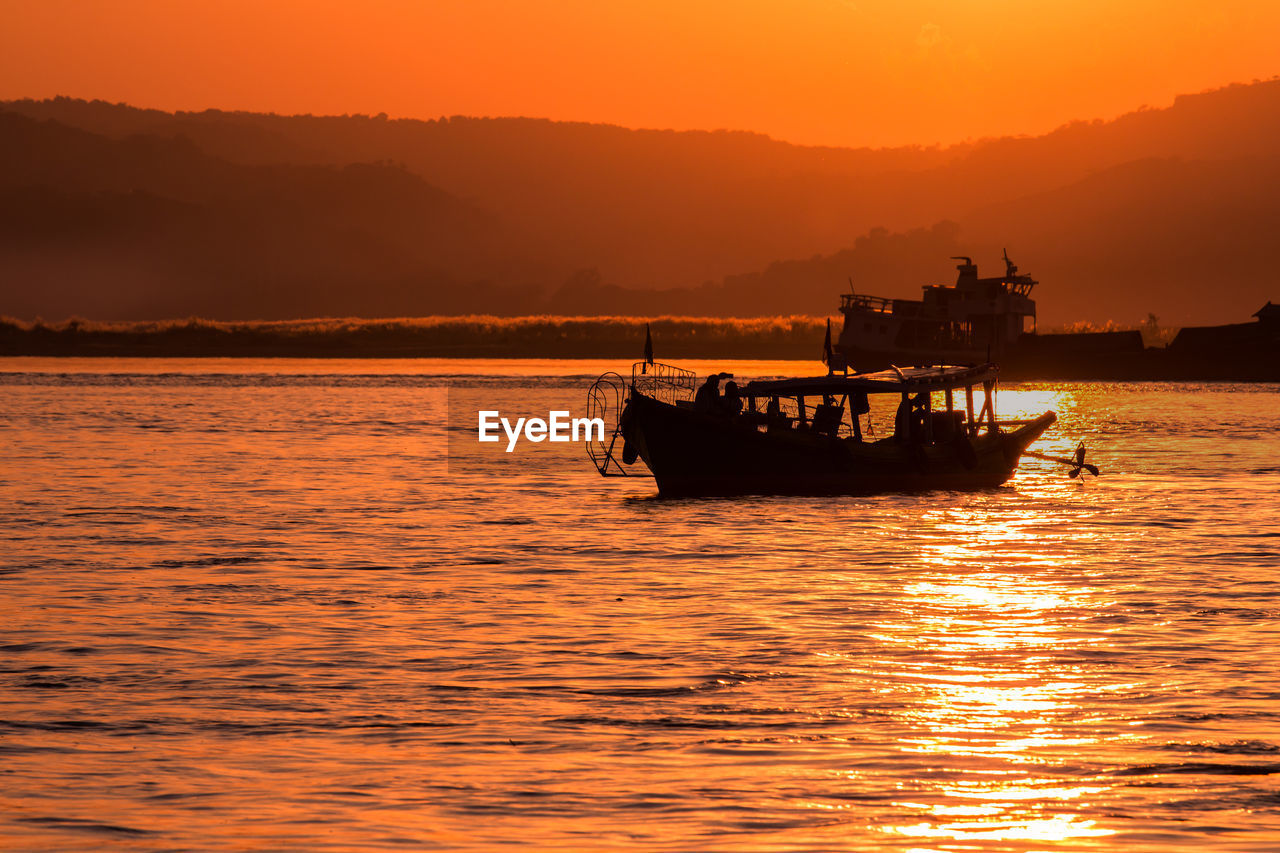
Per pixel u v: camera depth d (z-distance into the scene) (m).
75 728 52.47
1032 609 76.75
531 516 120.56
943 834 41.25
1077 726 52.84
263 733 51.81
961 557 97.00
